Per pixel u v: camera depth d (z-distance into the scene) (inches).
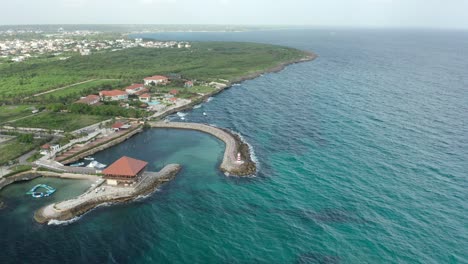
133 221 3090.6
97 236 2871.6
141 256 2615.7
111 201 3425.2
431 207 3134.8
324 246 2664.9
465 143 4596.5
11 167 4106.8
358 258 2524.6
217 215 3149.6
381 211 3093.0
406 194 3361.2
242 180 3843.5
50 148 4596.5
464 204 3169.3
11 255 2620.6
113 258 2596.0
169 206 3336.6
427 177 3683.6
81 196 3452.3
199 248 2691.9
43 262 2549.2
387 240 2709.2
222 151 4827.8
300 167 4057.6
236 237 2817.4
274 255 2591.0
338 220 2989.7
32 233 2906.0
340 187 3540.8
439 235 2753.4
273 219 3046.3
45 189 3673.7
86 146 4872.0
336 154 4370.1
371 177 3722.9
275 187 3622.0
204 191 3624.5
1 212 3245.6
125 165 3750.0
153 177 3887.8
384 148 4498.0
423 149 4429.1
